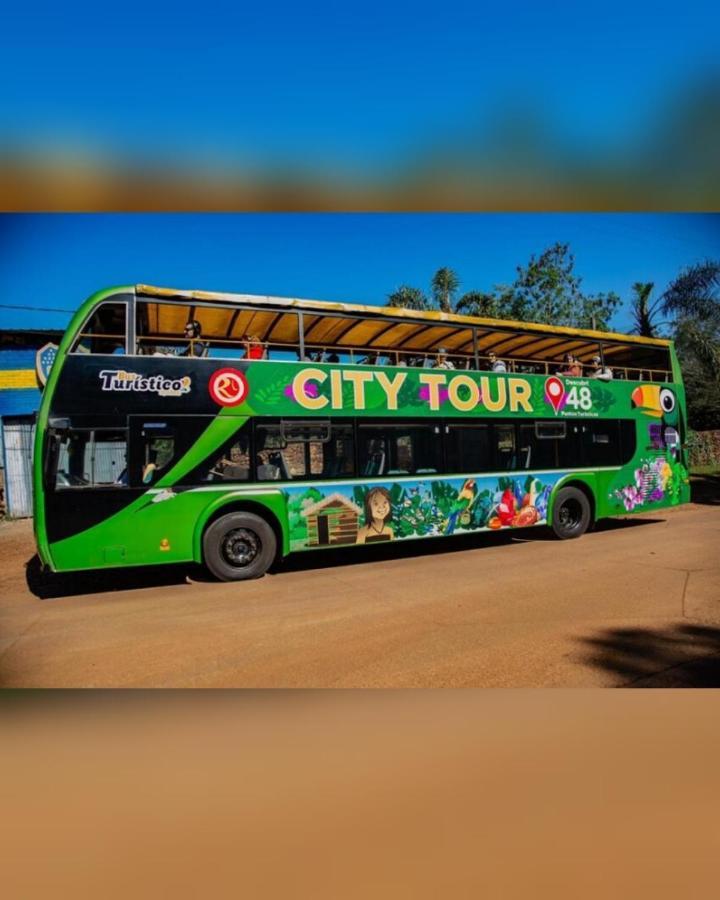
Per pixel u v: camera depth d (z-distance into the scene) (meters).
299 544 8.15
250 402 7.99
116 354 7.50
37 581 8.39
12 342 15.04
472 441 9.54
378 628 5.55
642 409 11.56
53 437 7.10
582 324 21.45
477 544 10.49
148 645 5.28
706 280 17.12
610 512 10.96
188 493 7.60
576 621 5.55
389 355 10.83
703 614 5.67
